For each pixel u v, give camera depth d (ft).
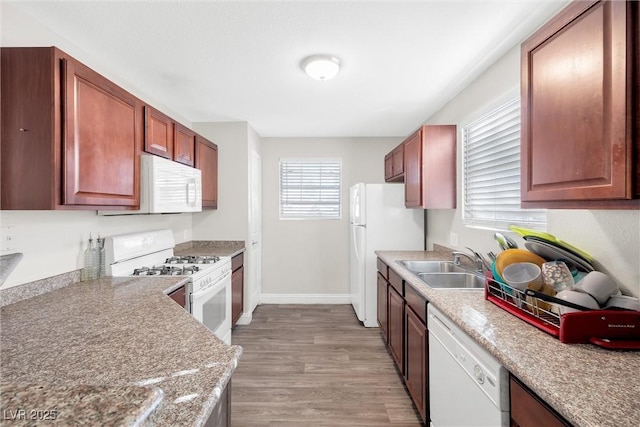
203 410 2.10
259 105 9.41
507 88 6.16
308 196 13.66
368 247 10.70
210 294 7.47
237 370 7.82
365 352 8.84
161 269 7.04
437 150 8.52
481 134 7.48
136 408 1.48
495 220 6.89
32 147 4.21
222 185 11.32
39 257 5.09
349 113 10.17
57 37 5.52
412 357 6.27
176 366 2.69
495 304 4.51
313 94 8.47
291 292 13.60
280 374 7.64
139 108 6.17
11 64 4.20
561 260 4.24
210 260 8.35
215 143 11.28
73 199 4.46
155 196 6.27
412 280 6.13
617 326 3.10
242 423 5.90
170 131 7.54
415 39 5.68
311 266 13.60
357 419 6.04
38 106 4.20
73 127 4.45
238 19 5.08
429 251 10.28
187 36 5.59
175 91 8.27
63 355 2.91
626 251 3.70
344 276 13.57
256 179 12.72
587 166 2.93
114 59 6.47
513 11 4.85
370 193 10.69
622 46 2.55
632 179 2.53
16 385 1.68
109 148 5.24
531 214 5.74
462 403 3.99
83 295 5.02
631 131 2.53
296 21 5.13
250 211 11.53
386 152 13.50
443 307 4.45
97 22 5.15
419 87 7.98
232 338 9.80
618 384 2.43
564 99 3.22
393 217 10.71
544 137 3.53
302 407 6.38
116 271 6.50
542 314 3.75
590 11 2.87
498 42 5.81
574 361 2.80
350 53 6.20
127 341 3.23
